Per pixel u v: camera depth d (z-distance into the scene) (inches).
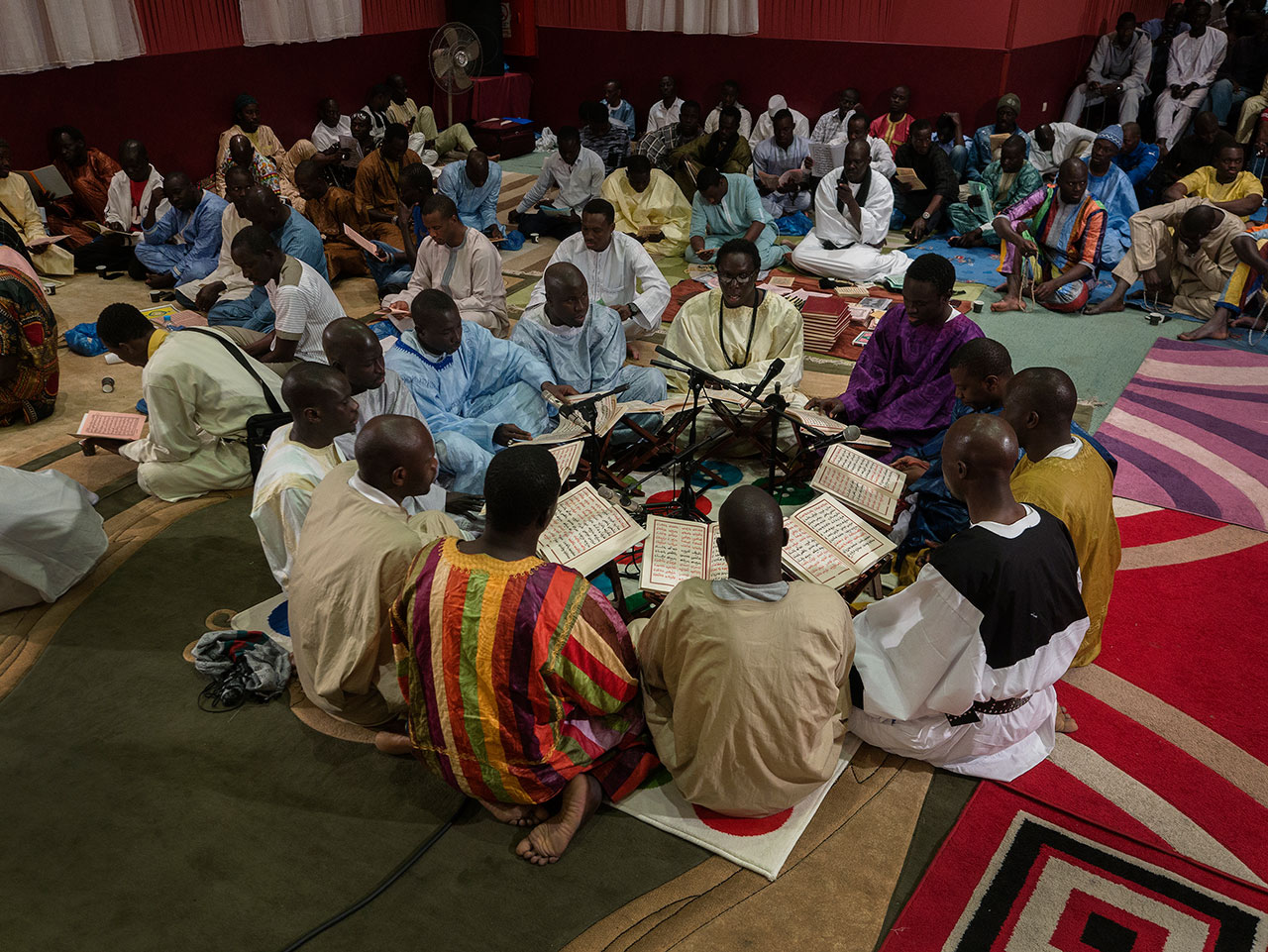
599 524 133.6
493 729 101.4
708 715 102.7
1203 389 226.1
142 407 211.8
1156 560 159.9
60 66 318.3
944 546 107.7
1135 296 287.1
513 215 355.9
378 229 316.5
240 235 196.7
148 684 132.2
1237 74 458.0
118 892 101.4
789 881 103.5
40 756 119.6
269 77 391.9
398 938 96.4
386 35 442.9
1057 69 432.5
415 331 180.7
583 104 410.6
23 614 146.8
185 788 115.0
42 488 148.1
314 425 132.3
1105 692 130.8
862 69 412.2
